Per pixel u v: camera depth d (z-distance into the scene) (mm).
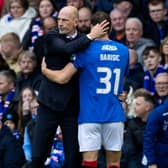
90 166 24391
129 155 28297
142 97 28688
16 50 33938
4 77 32156
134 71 31672
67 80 24125
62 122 24547
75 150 24516
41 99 24453
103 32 24172
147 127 26406
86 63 24188
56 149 27984
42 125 24484
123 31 34031
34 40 34406
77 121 24516
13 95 32062
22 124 30156
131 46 33438
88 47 24203
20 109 30359
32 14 36156
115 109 24531
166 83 29359
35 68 32406
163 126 26281
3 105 31766
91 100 24297
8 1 37719
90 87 24281
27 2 36250
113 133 24562
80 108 24406
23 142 29562
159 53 31469
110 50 24375
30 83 32188
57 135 27984
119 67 24500
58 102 24297
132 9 35188
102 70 24281
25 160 29156
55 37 24047
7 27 36250
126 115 29312
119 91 24688
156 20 34344
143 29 34375
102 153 27984
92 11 36125
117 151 24719
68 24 24016
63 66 24219
